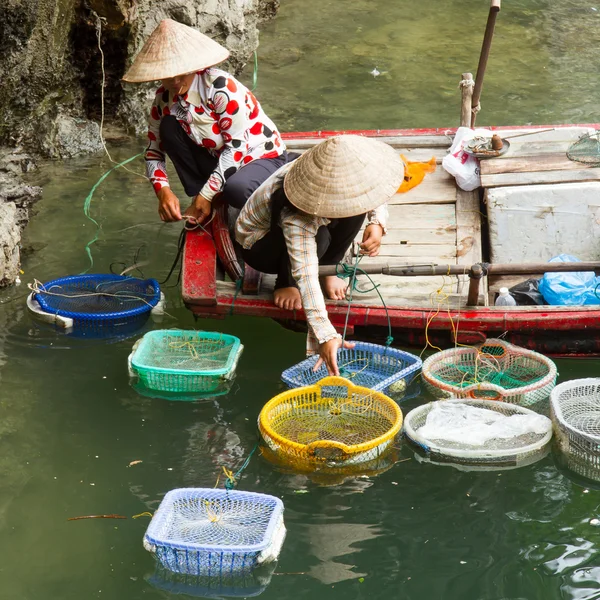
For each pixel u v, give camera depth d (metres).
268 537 3.32
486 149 5.52
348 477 3.83
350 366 4.64
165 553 3.35
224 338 4.73
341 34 9.70
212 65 4.77
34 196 6.38
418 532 3.54
